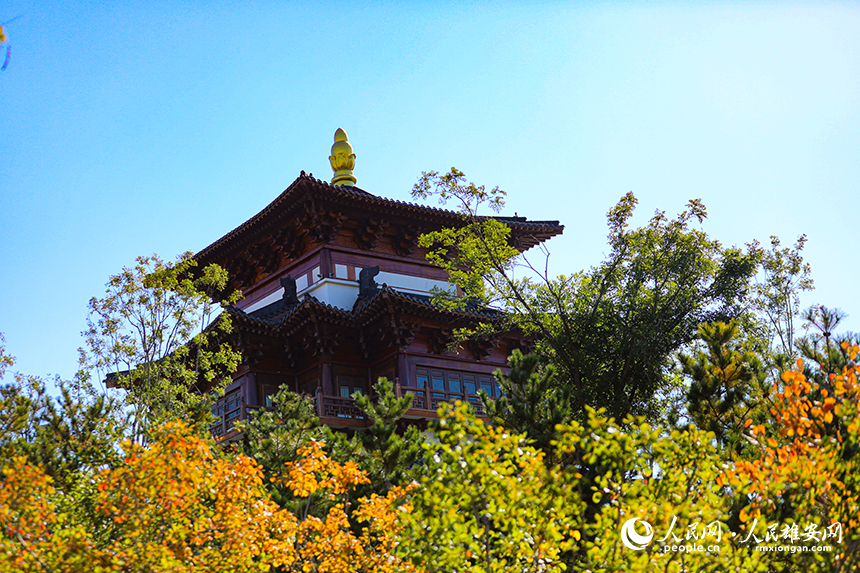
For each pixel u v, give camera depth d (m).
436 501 12.90
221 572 15.59
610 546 12.37
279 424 25.41
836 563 12.89
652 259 31.81
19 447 22.09
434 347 41.28
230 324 37.59
